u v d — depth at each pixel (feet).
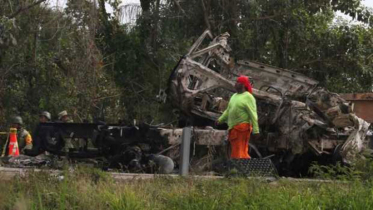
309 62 92.53
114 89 81.82
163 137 48.55
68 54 76.74
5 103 74.28
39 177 34.40
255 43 88.69
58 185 33.06
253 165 41.06
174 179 37.27
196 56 56.34
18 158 49.26
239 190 33.42
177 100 54.65
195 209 30.83
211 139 49.60
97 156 50.03
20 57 74.90
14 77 75.15
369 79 92.89
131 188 33.27
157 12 86.89
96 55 77.46
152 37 87.04
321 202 32.37
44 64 75.66
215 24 87.86
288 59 91.71
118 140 48.37
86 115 76.28
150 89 86.58
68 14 76.48
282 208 30.78
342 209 32.14
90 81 77.05
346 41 91.25
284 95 53.78
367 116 68.74
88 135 50.39
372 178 37.58
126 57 86.17
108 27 86.69
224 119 47.80
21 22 73.82
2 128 73.10
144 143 48.75
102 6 86.58
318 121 51.85
